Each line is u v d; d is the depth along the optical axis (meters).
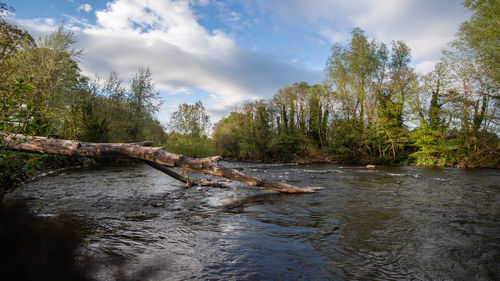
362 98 27.95
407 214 5.68
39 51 15.79
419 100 22.91
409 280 2.81
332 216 5.50
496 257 3.40
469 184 10.91
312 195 8.20
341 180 12.55
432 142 22.70
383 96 26.73
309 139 35.81
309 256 3.41
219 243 3.85
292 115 39.94
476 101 19.20
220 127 49.12
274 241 3.96
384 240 4.04
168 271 2.87
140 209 5.96
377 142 27.27
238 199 7.45
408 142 25.91
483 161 20.31
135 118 27.59
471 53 17.72
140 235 4.11
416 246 3.79
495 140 19.80
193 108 26.00
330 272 2.96
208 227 4.65
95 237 3.85
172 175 10.04
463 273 2.98
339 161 31.03
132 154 7.37
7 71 10.23
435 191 9.00
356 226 4.78
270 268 3.04
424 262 3.25
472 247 3.75
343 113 30.30
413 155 24.22
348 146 30.25
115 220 4.93
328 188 9.80
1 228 1.64
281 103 41.31
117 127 23.45
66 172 13.36
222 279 2.74
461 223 4.97
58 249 1.94
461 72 18.92
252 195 8.17
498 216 5.49
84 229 4.21
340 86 29.36
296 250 3.61
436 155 23.09
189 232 4.35
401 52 27.73
